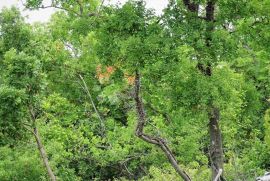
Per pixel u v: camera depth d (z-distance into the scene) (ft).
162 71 47.85
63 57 93.61
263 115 86.02
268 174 66.03
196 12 51.96
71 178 67.51
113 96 70.18
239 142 74.74
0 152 57.67
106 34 47.32
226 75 53.62
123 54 45.34
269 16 50.85
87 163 88.43
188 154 71.61
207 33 50.62
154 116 70.85
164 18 49.37
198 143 75.72
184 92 51.19
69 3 55.01
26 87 52.60
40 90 53.31
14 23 55.36
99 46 47.57
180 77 50.47
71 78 96.89
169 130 71.97
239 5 50.21
